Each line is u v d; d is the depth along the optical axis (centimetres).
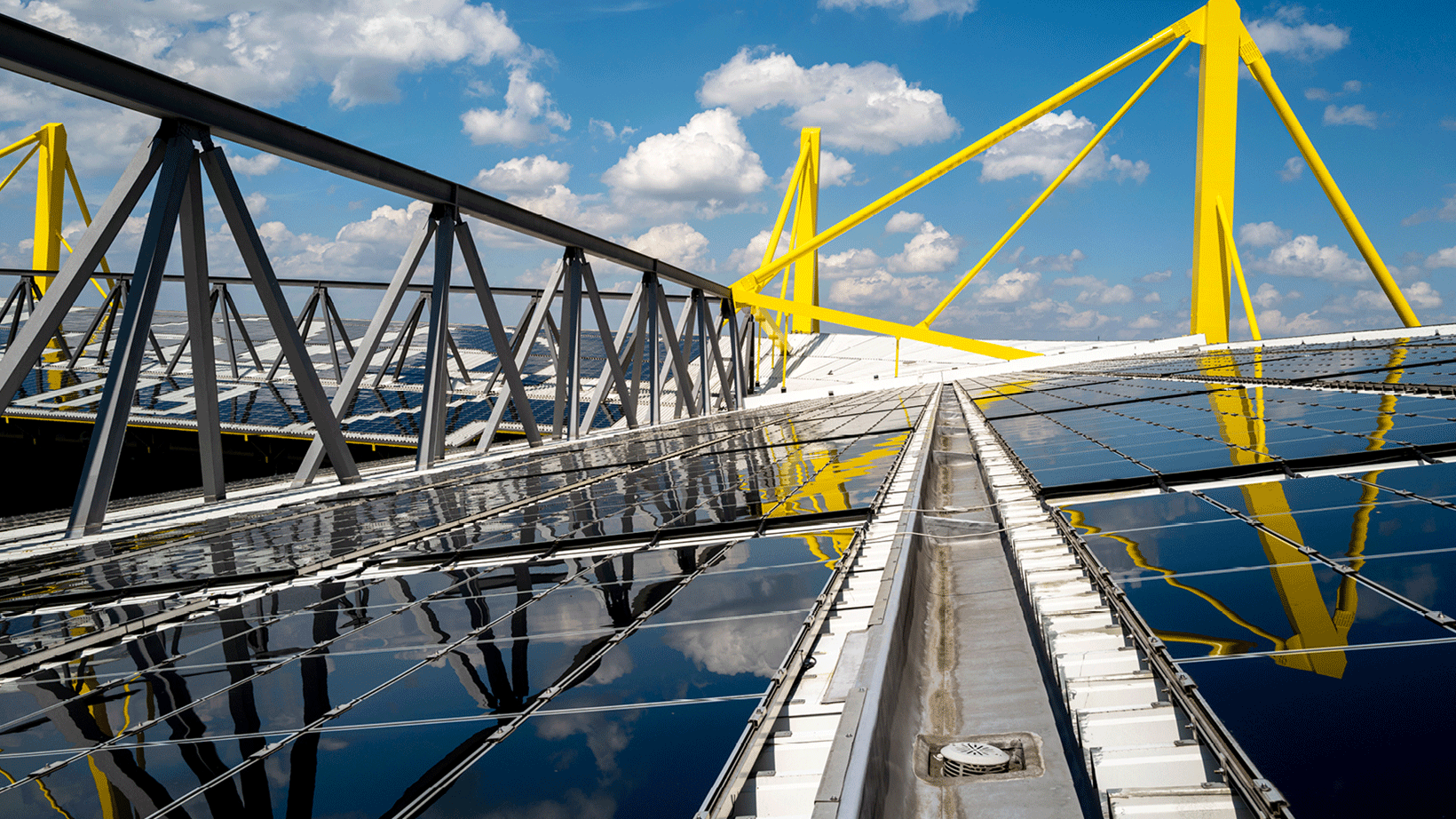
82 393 6869
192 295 1894
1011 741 445
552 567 874
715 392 7875
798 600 618
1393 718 320
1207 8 6294
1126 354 6794
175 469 6575
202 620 819
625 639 564
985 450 1515
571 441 3450
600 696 459
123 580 1065
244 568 1041
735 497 1199
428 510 1498
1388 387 1623
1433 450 845
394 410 6631
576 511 1257
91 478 1622
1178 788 329
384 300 2528
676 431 3569
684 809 325
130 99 1638
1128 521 741
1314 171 5666
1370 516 614
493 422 3141
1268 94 5919
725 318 6562
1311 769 298
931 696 525
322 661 594
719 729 404
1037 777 402
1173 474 907
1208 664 401
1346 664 372
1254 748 319
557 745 399
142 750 452
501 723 434
